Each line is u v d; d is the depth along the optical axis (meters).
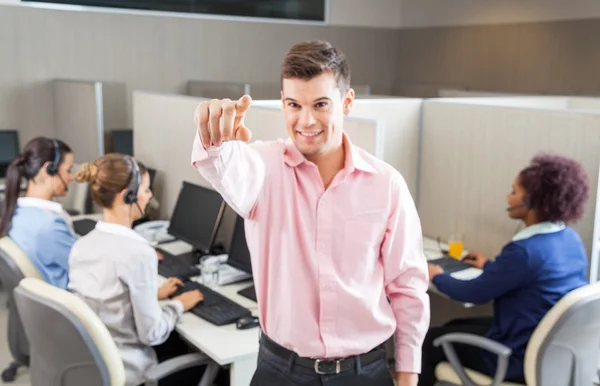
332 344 1.37
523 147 2.78
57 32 5.39
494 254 2.96
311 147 1.26
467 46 7.08
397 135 3.17
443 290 2.39
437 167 3.19
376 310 1.41
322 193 1.36
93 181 2.03
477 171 3.00
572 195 2.16
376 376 1.43
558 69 6.20
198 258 2.93
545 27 6.29
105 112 5.75
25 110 5.31
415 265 1.45
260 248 1.37
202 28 6.24
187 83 6.22
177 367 1.95
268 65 6.78
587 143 2.54
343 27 7.31
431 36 7.47
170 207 3.52
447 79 7.36
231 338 2.09
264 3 6.66
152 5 5.91
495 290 2.21
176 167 3.44
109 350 1.84
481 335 2.39
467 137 3.02
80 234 3.39
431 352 2.49
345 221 1.36
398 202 1.41
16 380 3.04
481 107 2.94
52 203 2.59
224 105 1.08
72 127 5.04
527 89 6.52
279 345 1.40
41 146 2.59
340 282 1.36
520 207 2.25
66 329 1.80
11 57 5.20
